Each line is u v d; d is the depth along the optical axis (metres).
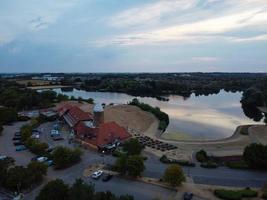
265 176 86.44
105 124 121.12
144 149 112.56
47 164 90.00
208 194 74.25
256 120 194.50
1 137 129.75
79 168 90.88
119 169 84.94
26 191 74.31
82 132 122.50
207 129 164.12
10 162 95.50
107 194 59.62
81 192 58.00
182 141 128.75
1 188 75.38
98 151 106.75
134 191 75.19
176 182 76.31
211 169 91.75
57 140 122.69
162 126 157.75
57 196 60.88
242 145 122.69
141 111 196.75
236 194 71.94
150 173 87.38
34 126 144.88
